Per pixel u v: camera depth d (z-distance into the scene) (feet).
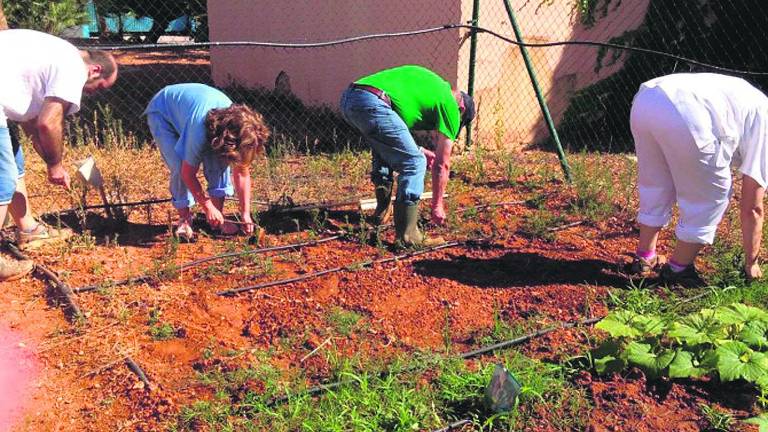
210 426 9.22
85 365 10.56
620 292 13.21
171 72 40.04
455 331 11.91
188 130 13.29
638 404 9.96
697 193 12.39
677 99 11.82
